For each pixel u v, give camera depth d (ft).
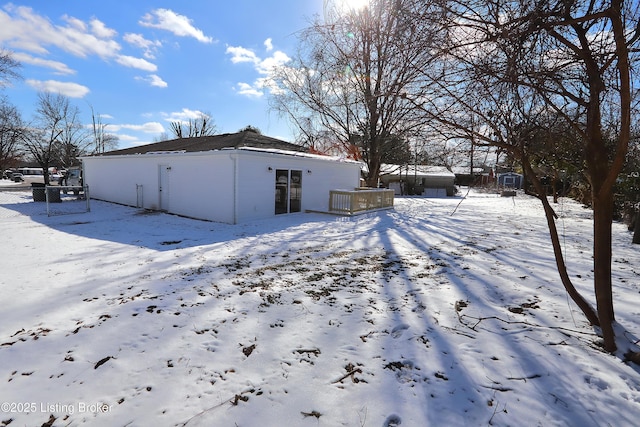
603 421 7.20
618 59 8.04
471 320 12.16
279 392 8.19
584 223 41.06
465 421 7.24
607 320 9.82
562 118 9.53
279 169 42.75
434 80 9.53
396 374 8.95
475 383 8.52
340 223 38.11
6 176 158.81
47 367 9.13
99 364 9.27
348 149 65.46
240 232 31.27
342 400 7.92
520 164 10.57
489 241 28.02
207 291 14.89
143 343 10.38
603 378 8.57
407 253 23.27
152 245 24.84
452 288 15.60
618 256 22.67
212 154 37.35
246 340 10.64
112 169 53.98
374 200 53.26
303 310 13.01
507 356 9.71
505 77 8.00
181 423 7.17
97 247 23.82
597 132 9.43
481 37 8.61
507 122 9.27
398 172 129.80
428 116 10.19
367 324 11.86
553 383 8.48
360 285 16.14
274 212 42.42
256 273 17.93
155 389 8.29
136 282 16.05
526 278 16.96
